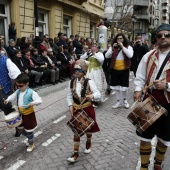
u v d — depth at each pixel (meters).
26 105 4.13
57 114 6.53
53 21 14.74
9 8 11.40
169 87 2.96
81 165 3.82
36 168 3.74
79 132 3.77
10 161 3.96
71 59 11.84
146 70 3.26
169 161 3.89
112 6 32.97
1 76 4.59
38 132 5.20
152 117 3.02
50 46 11.66
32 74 9.07
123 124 5.73
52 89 9.42
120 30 29.22
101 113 6.62
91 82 3.92
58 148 4.42
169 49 3.12
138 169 3.68
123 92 7.11
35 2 10.34
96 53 7.12
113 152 4.26
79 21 18.66
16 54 8.47
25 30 12.28
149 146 3.27
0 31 11.16
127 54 6.70
